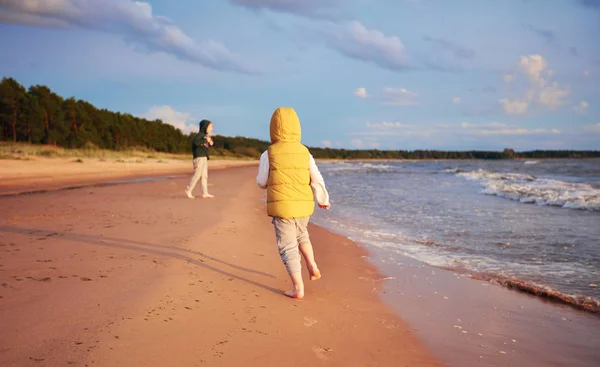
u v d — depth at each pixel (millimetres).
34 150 30562
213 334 2336
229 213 7117
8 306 2488
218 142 113938
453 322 2961
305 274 4039
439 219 8195
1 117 44531
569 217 8312
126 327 2275
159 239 4746
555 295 3527
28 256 3740
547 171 35094
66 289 2855
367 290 3637
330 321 2789
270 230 5906
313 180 3254
